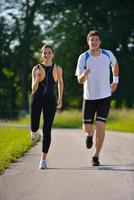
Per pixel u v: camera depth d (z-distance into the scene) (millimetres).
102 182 8961
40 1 62000
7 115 62750
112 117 39031
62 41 61094
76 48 60312
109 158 12133
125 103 58250
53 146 15219
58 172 10023
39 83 10617
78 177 9445
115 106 57812
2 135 20672
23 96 65625
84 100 10938
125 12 56781
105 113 10766
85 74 10555
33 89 10617
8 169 10523
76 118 45938
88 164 11086
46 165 10547
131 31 57250
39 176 9617
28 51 65438
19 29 64938
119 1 57375
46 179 9305
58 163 11266
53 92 10664
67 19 60062
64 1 60156
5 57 66000
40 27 64188
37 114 10680
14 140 17578
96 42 10727
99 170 10211
